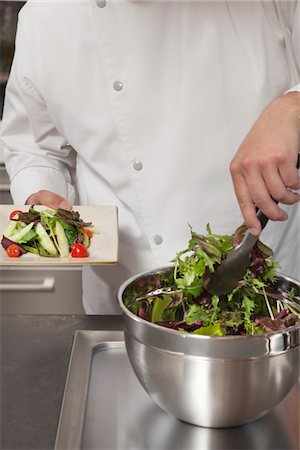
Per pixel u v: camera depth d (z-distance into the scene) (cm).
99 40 110
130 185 118
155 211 116
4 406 79
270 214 72
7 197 199
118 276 125
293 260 125
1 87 204
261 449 70
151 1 108
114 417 76
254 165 73
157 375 70
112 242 113
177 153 113
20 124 128
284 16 115
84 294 134
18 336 95
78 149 120
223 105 112
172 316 82
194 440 72
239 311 78
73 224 113
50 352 91
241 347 66
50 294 202
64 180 129
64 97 115
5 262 105
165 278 83
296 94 82
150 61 110
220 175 114
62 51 112
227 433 73
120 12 108
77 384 81
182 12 109
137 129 113
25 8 118
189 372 68
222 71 111
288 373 69
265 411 71
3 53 203
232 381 67
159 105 112
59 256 111
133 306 80
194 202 115
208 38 110
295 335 69
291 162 73
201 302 78
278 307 81
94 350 91
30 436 74
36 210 119
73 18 111
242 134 113
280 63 114
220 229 117
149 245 121
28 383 84
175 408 72
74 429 73
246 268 73
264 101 113
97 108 114
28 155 129
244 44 112
